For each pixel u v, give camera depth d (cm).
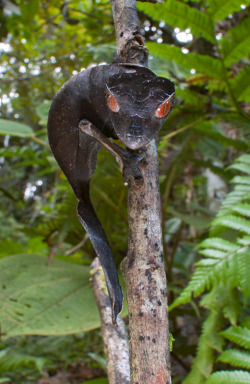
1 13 55
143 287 13
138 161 14
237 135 45
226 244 26
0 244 45
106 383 28
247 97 31
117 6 16
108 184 36
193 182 53
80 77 16
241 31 27
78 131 16
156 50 28
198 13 26
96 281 23
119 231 44
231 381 22
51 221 42
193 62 29
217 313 28
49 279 31
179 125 34
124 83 14
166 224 54
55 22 68
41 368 42
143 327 12
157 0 28
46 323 26
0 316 26
